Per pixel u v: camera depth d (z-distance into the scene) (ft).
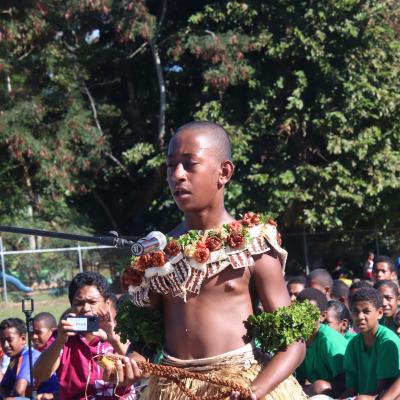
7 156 159.63
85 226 170.91
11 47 157.17
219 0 159.33
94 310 43.88
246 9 150.82
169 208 175.01
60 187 163.22
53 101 158.71
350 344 50.72
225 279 24.58
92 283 44.27
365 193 148.87
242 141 146.72
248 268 24.72
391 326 59.62
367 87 146.72
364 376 49.73
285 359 24.34
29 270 145.28
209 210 25.20
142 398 25.82
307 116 148.87
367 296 48.80
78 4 152.56
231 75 147.74
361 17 147.33
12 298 139.85
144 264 24.91
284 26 151.33
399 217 158.61
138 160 164.04
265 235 24.89
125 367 23.71
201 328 24.45
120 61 173.99
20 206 165.48
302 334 24.50
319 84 150.10
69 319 40.37
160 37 171.63
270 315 24.31
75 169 160.15
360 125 150.82
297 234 155.63
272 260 24.88
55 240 159.43
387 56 153.07
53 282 145.18
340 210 153.99
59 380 42.86
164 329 26.27
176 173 24.77
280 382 24.09
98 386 42.24
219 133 25.45
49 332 54.19
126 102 181.68
